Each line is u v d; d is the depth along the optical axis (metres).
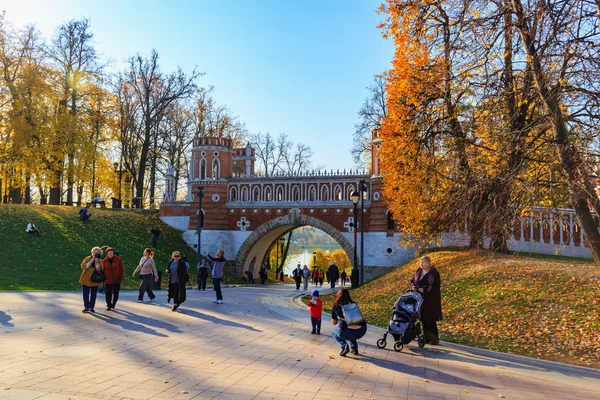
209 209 42.00
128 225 40.31
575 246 30.89
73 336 11.08
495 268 18.00
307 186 40.09
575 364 10.15
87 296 14.75
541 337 12.05
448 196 19.02
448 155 20.03
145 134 48.78
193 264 38.72
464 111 18.27
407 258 34.72
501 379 8.83
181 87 49.59
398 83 21.33
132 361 9.04
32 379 7.63
